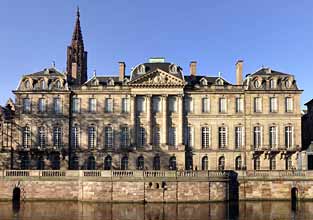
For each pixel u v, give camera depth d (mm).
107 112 88062
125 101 88500
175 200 68312
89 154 87125
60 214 56281
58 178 70375
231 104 88562
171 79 87375
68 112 87438
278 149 86188
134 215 55969
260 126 87750
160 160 86125
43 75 88375
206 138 88188
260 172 72500
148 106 87375
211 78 92125
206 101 88812
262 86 88375
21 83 87875
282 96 88188
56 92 87438
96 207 62906
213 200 69062
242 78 91062
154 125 87625
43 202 68125
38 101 87688
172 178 68688
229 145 87688
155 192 68250
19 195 70500
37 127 87250
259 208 62906
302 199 72312
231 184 71375
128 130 87812
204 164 87625
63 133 86938
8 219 52062
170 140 87625
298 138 87312
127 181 68562
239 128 88375
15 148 86500
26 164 86812
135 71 88438
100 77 92125
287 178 72500
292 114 87750
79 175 70312
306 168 82688
